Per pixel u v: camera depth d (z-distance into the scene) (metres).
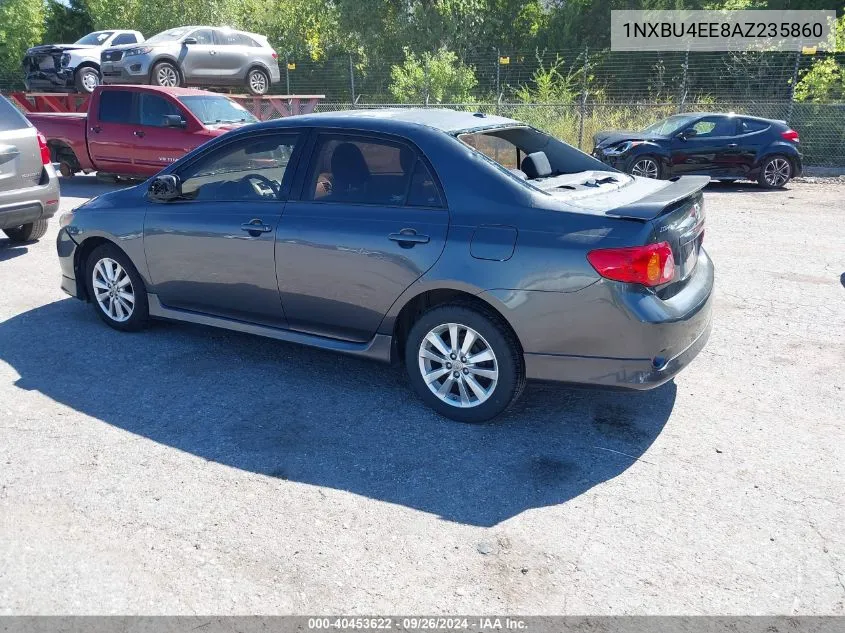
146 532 3.17
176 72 16.80
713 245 8.59
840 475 3.62
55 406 4.37
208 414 4.28
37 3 35.50
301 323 4.65
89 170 13.26
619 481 3.59
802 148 17.17
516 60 29.09
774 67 20.95
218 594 2.80
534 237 3.76
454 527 3.22
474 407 4.10
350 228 4.25
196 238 4.90
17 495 3.44
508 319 3.82
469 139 4.24
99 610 2.72
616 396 4.54
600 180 4.42
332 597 2.79
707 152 13.84
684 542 3.11
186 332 5.64
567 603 2.75
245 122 12.27
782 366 4.98
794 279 7.07
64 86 18.45
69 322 5.84
